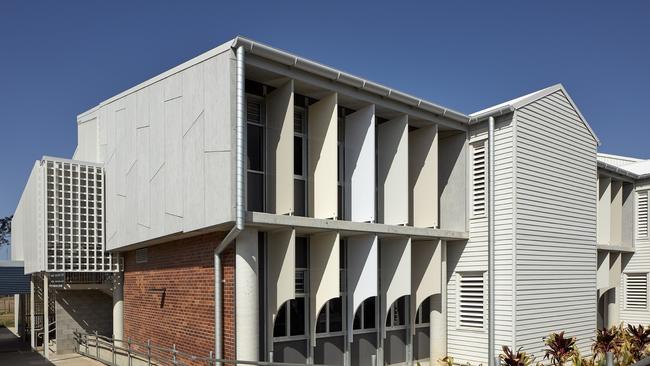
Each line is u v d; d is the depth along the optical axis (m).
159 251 12.78
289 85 10.41
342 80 10.87
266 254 10.95
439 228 14.32
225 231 10.18
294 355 11.12
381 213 12.90
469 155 13.98
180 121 10.91
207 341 10.48
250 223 9.55
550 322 13.60
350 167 12.16
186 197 10.54
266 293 10.83
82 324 15.98
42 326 17.56
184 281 11.53
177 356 11.53
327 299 10.87
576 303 14.66
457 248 13.96
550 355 13.29
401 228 11.92
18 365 13.64
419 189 13.43
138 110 12.88
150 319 13.02
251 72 10.09
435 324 13.37
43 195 13.92
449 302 13.97
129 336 14.19
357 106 12.02
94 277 15.27
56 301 15.62
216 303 10.09
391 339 13.12
